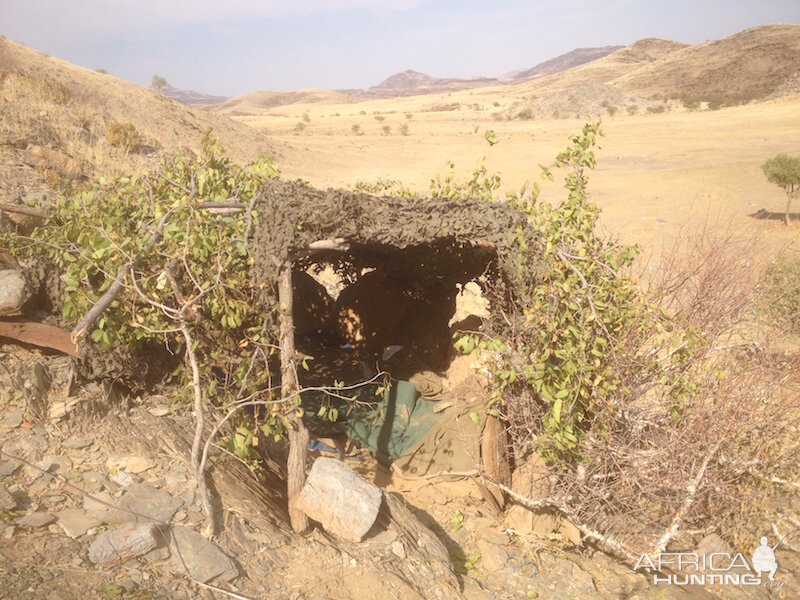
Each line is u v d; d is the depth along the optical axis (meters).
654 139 53.88
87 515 4.64
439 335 9.19
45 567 4.14
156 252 6.00
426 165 42.50
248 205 6.14
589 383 5.67
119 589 4.12
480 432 7.08
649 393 7.23
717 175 31.33
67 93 21.78
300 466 5.44
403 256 8.65
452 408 7.75
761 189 27.53
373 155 46.44
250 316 6.29
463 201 5.87
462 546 6.09
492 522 6.52
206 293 5.85
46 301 6.48
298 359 5.63
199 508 5.00
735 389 6.68
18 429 5.20
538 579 5.70
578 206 6.01
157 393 6.32
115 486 4.98
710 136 54.34
